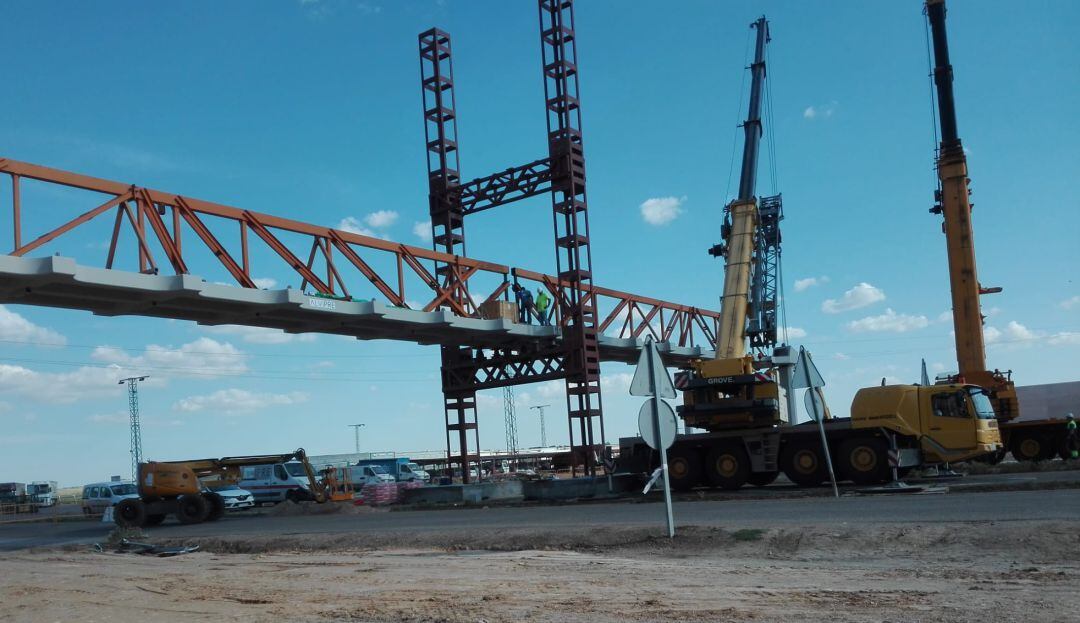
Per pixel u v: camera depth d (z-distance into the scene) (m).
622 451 29.12
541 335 35.75
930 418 24.97
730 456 27.47
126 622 9.51
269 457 34.78
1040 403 53.41
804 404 21.08
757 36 39.25
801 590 9.64
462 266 34.94
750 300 42.97
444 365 38.84
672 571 11.72
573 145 36.06
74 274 22.25
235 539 20.86
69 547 22.38
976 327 32.59
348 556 16.36
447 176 38.75
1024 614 7.92
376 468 57.06
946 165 33.38
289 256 28.47
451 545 16.81
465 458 38.25
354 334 32.69
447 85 39.81
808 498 21.42
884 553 12.58
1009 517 14.49
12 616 10.27
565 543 15.54
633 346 43.72
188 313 27.33
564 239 36.00
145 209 25.06
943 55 33.69
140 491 31.20
